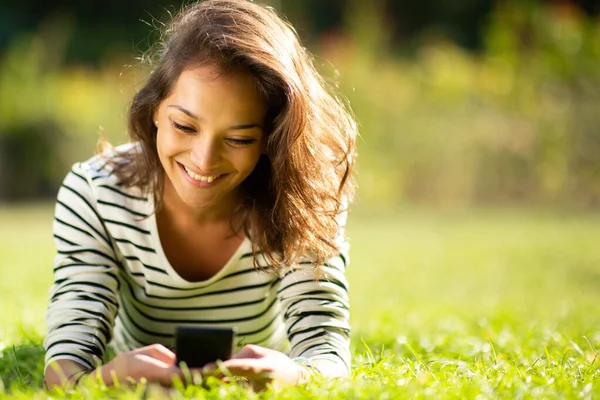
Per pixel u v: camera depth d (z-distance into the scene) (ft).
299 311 9.59
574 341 12.04
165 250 9.79
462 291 25.54
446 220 46.60
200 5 8.98
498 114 53.01
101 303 9.37
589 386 8.25
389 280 27.32
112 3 85.40
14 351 10.34
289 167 8.98
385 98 52.47
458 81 53.36
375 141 51.90
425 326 15.80
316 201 9.31
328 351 9.19
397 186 52.29
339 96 10.44
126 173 9.70
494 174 52.70
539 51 54.39
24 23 83.25
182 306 10.12
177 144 8.57
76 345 8.95
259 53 8.41
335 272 9.79
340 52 56.18
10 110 54.95
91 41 80.48
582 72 53.16
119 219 9.62
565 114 52.26
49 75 60.23
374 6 63.62
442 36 81.97
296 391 7.76
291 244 9.48
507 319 16.01
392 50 78.07
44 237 36.76
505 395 7.99
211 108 8.32
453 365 9.64
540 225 44.24
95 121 54.34
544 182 52.42
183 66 8.47
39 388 8.81
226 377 7.88
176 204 9.57
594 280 28.45
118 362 8.03
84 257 9.59
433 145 52.16
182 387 7.73
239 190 9.60
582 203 52.19
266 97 8.57
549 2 61.11
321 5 83.35
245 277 9.96
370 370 9.16
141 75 10.15
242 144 8.55
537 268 30.89
